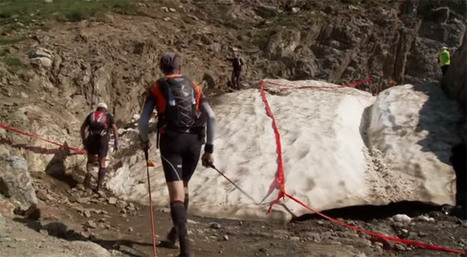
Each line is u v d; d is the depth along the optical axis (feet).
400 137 32.89
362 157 31.50
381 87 65.41
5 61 36.65
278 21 69.05
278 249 21.34
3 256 15.53
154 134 35.01
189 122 17.71
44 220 21.09
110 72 41.39
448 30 68.69
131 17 59.82
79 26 51.65
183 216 17.25
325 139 32.30
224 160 30.60
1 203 21.21
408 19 69.82
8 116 29.86
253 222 25.50
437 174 29.27
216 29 65.92
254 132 33.68
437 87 38.60
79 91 37.88
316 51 66.18
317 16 69.67
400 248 22.56
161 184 29.01
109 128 29.55
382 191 28.14
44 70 37.24
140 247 19.65
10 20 51.62
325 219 26.18
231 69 57.16
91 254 17.10
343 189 28.09
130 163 31.96
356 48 66.54
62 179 29.32
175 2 69.00
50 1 59.82
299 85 48.03
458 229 24.90
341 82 64.49
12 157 23.20
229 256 20.17
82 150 32.12
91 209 24.99
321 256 20.65
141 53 47.11
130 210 25.88
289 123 34.65
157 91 17.79
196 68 52.80
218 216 25.93
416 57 67.31
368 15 70.33
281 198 26.96
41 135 30.04
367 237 23.94
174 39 57.77
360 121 37.37
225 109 38.34
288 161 30.01
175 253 19.29
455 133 32.78
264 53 62.75
